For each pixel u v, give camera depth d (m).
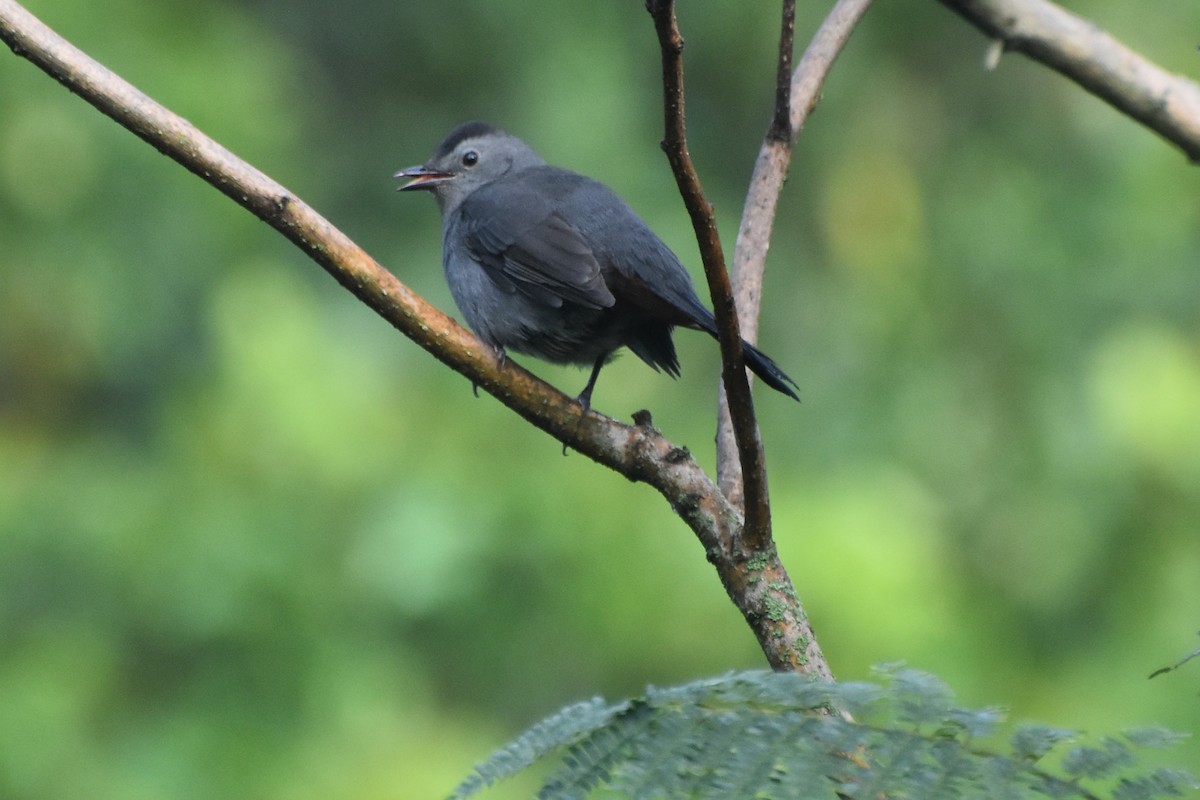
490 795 12.12
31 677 12.55
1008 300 17.06
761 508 4.47
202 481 13.21
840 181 18.36
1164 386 14.25
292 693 12.73
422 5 17.62
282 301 14.01
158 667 13.03
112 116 4.95
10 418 14.79
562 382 15.20
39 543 13.21
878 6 18.47
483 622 13.13
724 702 3.47
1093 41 6.89
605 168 16.94
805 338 17.48
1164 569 14.17
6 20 4.84
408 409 14.01
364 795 12.52
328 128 17.86
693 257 16.73
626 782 3.27
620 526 13.23
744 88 18.38
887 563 12.84
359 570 13.02
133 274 14.73
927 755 3.19
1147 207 16.92
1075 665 14.08
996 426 16.52
